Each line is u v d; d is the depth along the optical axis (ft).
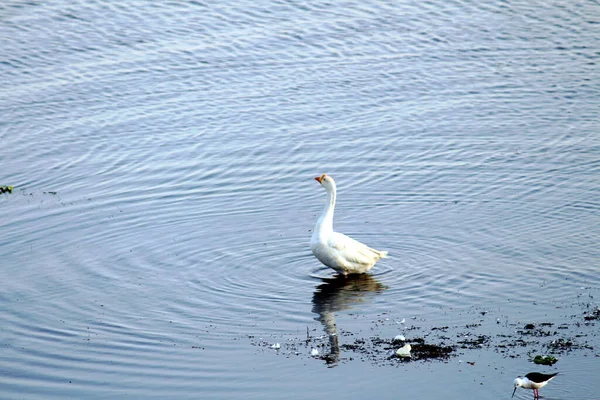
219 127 107.04
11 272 72.33
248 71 124.57
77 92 116.67
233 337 60.95
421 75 124.06
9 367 57.57
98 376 56.29
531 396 52.21
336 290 68.49
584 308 63.67
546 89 119.14
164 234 79.87
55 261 74.38
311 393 53.36
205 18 143.54
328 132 105.50
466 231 79.36
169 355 58.65
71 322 63.67
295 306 65.72
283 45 133.80
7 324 63.62
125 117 109.70
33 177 94.07
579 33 139.64
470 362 56.29
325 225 71.77
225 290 68.64
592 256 72.69
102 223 82.43
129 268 72.84
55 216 84.17
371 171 94.94
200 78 122.11
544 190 88.48
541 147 100.48
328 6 149.89
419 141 102.89
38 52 128.98
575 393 52.26
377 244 77.36
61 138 103.71
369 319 63.31
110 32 136.98
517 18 146.10
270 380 55.06
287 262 74.13
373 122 108.58
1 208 86.22
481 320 62.44
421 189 89.86
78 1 148.97
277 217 83.87
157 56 129.18
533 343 58.54
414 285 69.00
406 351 57.41
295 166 96.48
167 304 66.28
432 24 143.23
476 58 130.72
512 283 68.39
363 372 55.57
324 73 124.36
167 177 93.76
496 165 95.61
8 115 109.19
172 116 110.01
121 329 62.49
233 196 89.10
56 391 54.65
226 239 78.69
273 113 111.04
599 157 96.99
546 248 74.74
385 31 139.95
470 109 112.68
